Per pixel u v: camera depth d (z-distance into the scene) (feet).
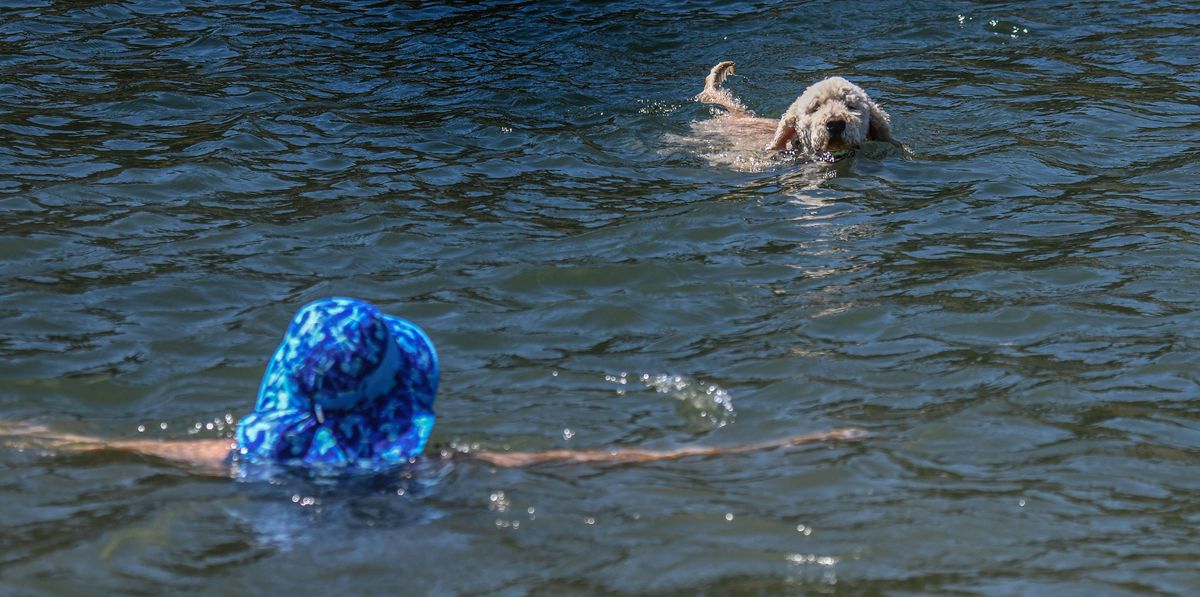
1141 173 34.68
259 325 24.44
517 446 19.24
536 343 23.77
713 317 25.17
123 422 20.17
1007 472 18.54
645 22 53.31
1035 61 46.96
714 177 35.40
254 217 31.12
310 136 38.27
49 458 18.57
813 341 23.77
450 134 38.88
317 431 18.21
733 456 19.01
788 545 16.34
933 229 30.58
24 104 40.55
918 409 20.74
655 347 23.61
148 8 53.72
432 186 34.01
